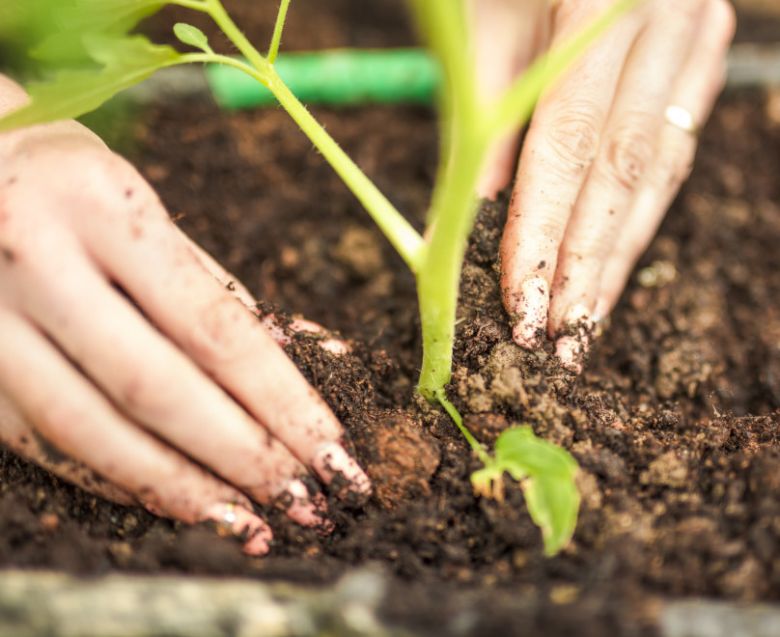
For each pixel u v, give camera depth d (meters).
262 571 0.38
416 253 0.39
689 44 0.46
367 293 0.50
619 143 0.44
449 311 0.39
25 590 0.36
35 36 0.41
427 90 0.58
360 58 0.58
